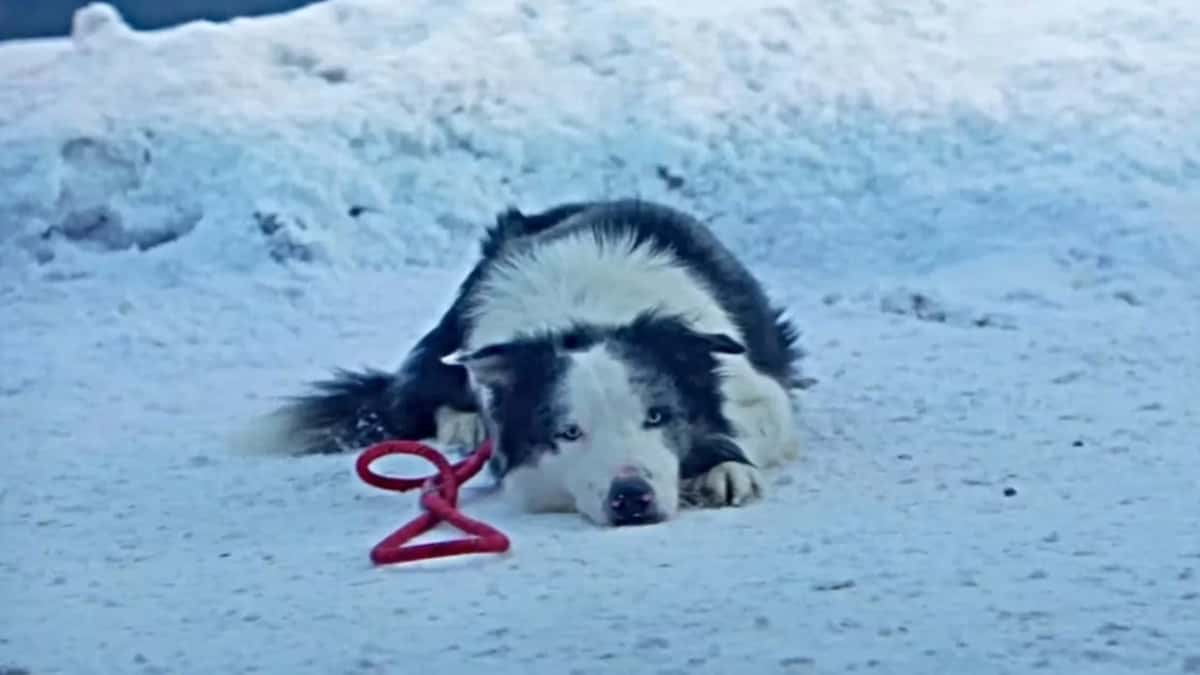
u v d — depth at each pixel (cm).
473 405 299
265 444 304
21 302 439
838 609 220
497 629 219
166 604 232
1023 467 272
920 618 217
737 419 270
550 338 264
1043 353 347
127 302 427
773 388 278
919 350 354
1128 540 239
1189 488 260
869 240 462
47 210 494
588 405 256
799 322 386
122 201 496
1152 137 496
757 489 262
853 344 362
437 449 298
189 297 432
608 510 252
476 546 241
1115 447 281
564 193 503
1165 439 285
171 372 368
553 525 255
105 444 312
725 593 226
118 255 477
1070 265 421
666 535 248
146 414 334
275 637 220
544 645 214
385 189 497
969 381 327
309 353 381
